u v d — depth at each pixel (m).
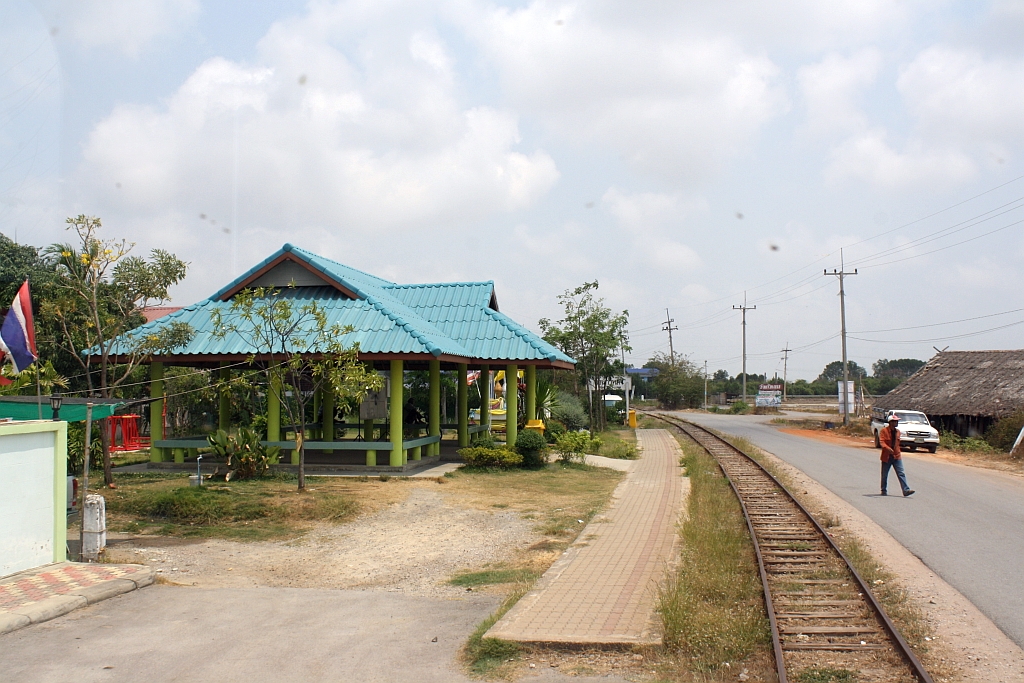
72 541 11.62
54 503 9.91
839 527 13.27
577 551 11.00
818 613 8.27
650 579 9.33
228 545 12.12
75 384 23.58
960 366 39.59
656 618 7.72
